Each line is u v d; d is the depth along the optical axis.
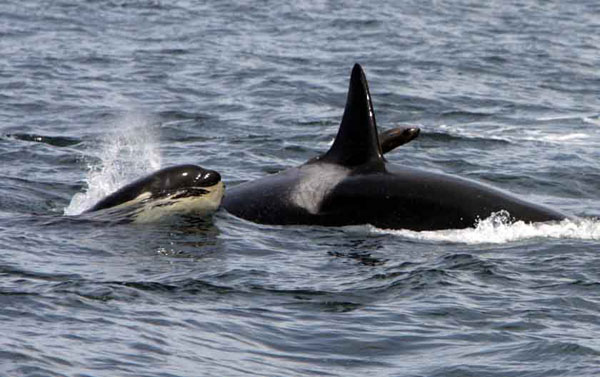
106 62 130.62
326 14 180.62
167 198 57.41
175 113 100.88
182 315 41.53
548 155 85.38
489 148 88.69
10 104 101.94
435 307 43.84
